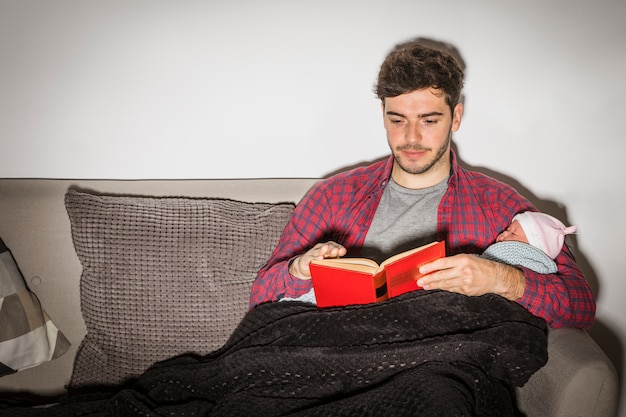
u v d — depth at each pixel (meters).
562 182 1.73
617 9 1.60
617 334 1.81
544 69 1.65
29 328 1.48
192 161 1.75
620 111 1.67
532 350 1.20
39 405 1.48
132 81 1.68
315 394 1.21
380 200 1.53
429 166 1.42
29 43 1.66
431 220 1.47
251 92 1.69
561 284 1.29
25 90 1.69
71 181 1.59
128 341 1.46
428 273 1.25
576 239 1.76
